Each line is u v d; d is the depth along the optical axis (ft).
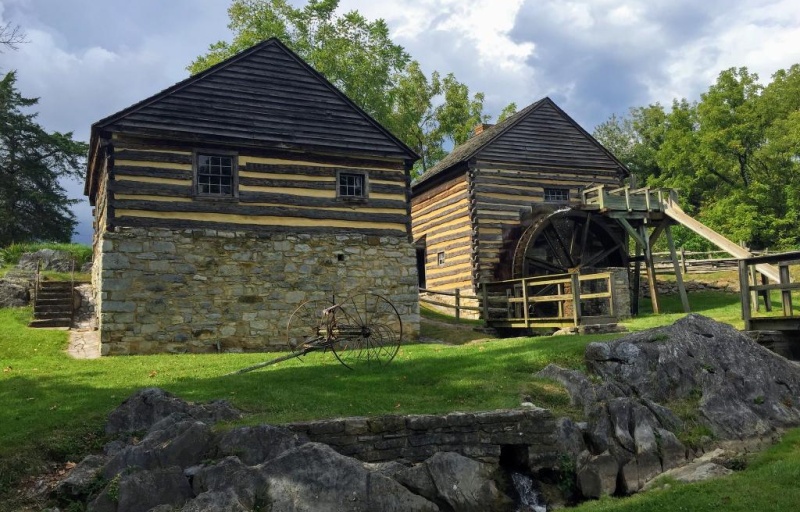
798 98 118.21
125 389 27.17
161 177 44.14
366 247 49.78
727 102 110.93
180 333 42.98
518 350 34.19
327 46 90.38
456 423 23.26
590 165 70.64
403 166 52.37
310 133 49.08
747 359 30.73
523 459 24.17
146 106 44.11
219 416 23.20
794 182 102.37
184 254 43.88
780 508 18.07
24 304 52.54
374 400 25.90
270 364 33.37
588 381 28.53
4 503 18.51
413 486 20.88
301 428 21.53
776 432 27.12
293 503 18.95
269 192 47.26
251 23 87.76
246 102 47.44
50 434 21.66
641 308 69.31
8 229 116.98
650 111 154.30
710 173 114.11
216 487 19.03
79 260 70.33
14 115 121.49
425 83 119.24
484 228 64.69
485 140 66.85
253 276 45.75
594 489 23.50
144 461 19.75
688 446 25.41
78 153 126.82
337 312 47.73
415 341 49.08
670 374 29.53
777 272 51.96
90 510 17.92
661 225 65.26
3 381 29.27
